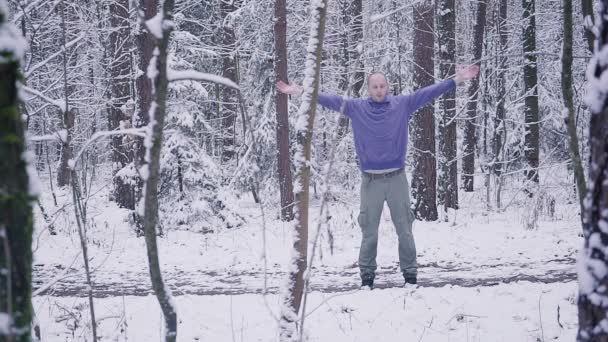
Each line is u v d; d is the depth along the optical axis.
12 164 1.57
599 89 2.11
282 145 12.42
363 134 5.35
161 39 2.21
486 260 7.01
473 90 15.20
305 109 3.30
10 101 1.57
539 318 4.64
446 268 6.68
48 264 7.77
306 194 3.34
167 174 11.78
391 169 5.42
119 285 6.44
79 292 6.09
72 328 4.75
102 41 13.27
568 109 2.88
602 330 2.12
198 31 16.17
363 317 4.83
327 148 15.80
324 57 17.09
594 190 2.16
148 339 4.57
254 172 2.65
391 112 5.27
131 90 12.77
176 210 11.58
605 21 2.13
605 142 2.09
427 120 11.30
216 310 5.14
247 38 16.53
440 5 11.98
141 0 9.76
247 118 2.51
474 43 14.50
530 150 14.80
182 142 11.75
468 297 5.23
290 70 16.25
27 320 1.67
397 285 5.84
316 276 6.48
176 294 5.89
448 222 11.10
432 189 11.38
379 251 7.92
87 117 14.30
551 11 17.41
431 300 5.16
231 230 10.98
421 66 11.25
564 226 9.55
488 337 4.36
